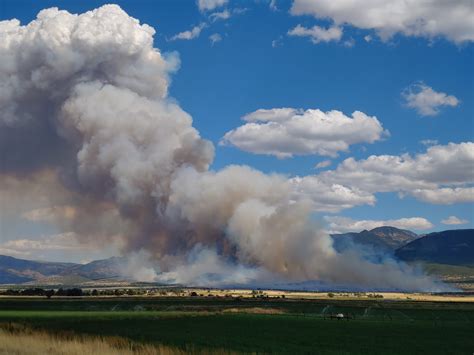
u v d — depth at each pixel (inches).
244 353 2064.5
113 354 1728.6
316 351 2263.8
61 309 5027.1
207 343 2426.2
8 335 2140.7
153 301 6919.3
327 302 7475.4
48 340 2012.8
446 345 2596.0
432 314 5265.8
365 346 2493.8
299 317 4562.0
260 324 3673.7
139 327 3218.5
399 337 2962.6
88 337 2409.0
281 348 2332.7
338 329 3405.5
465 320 4566.9
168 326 3334.2
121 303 6314.0
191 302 6855.3
